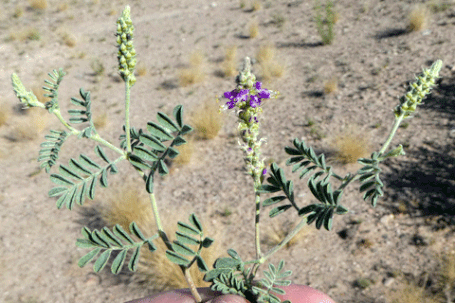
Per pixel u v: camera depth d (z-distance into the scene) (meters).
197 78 9.92
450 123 6.25
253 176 1.28
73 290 4.89
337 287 4.36
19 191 6.86
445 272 4.15
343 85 8.25
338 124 7.03
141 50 12.41
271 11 13.51
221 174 6.55
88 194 1.15
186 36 12.90
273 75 9.38
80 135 1.19
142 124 8.48
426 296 4.03
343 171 6.00
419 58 8.27
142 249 4.99
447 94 6.92
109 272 5.11
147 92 9.93
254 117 1.25
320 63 9.48
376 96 7.53
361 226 5.04
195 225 1.16
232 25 13.10
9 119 9.08
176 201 6.08
